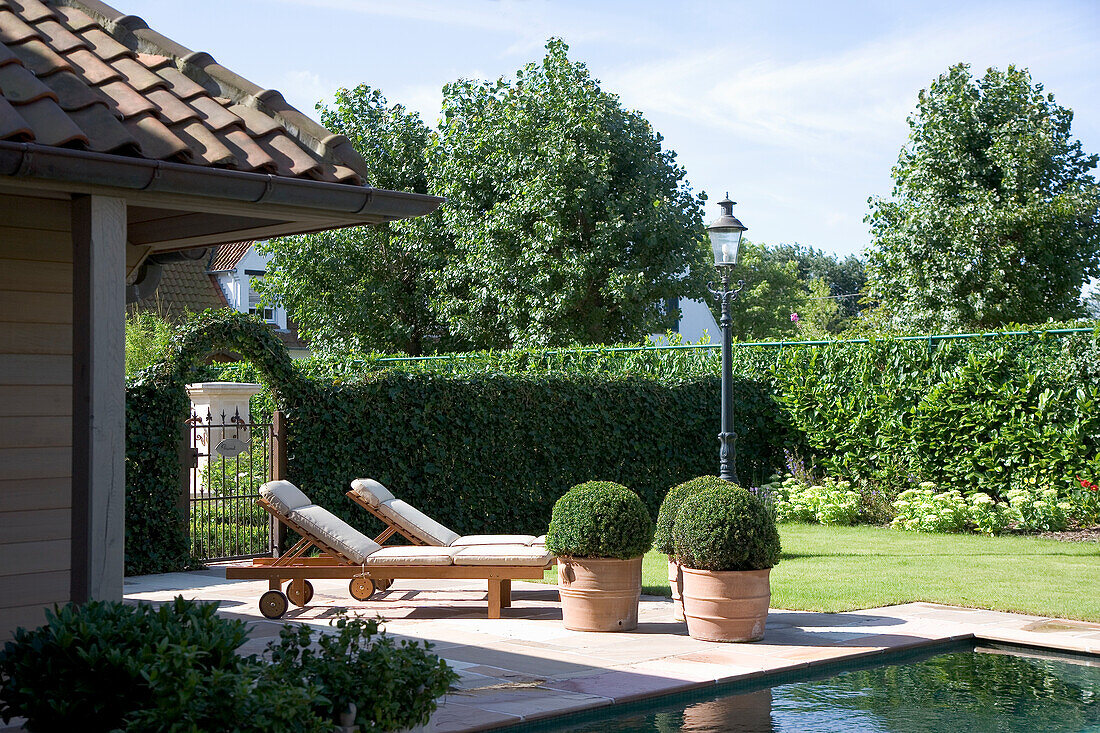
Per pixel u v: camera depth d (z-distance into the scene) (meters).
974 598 8.83
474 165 23.81
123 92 4.81
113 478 4.33
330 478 11.71
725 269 11.45
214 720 3.51
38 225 5.73
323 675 4.03
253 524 12.09
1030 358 14.14
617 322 23.78
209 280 28.14
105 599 4.30
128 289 7.93
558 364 16.53
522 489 13.52
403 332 25.20
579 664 6.58
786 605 8.62
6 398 5.61
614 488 7.82
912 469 15.12
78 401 4.32
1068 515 13.59
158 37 5.68
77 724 3.87
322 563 8.60
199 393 13.99
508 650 7.04
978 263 22.19
